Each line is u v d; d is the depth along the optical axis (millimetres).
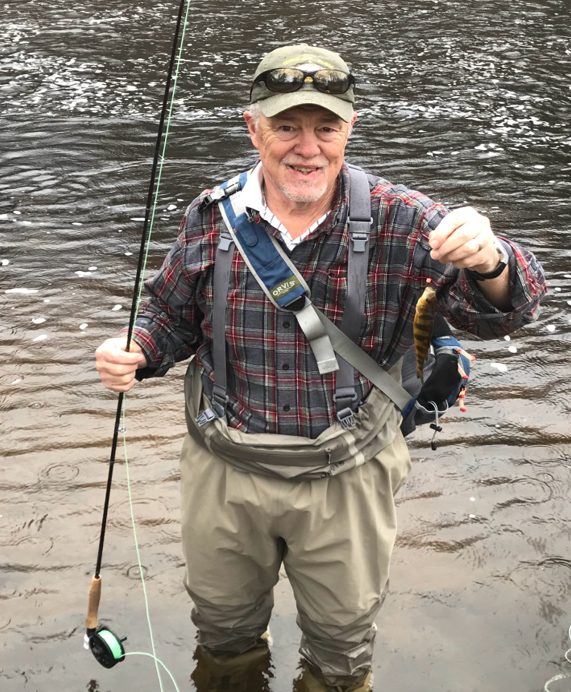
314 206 1929
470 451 3650
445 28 13258
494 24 13539
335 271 1958
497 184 7250
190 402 2219
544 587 2916
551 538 3137
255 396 2070
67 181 7273
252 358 2037
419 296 1988
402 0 15281
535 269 1824
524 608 2834
